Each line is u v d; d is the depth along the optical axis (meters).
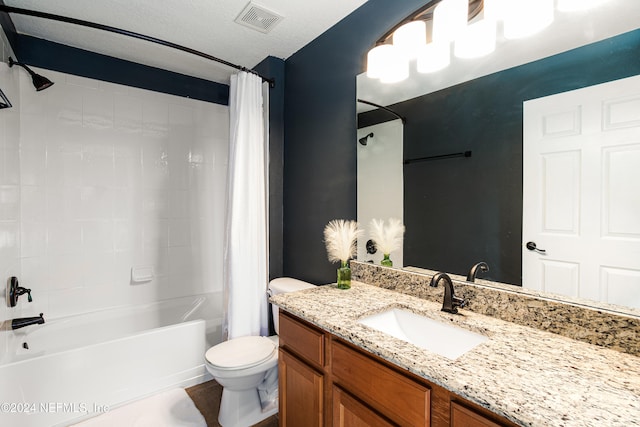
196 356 2.13
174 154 2.71
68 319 2.20
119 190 2.46
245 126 2.08
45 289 2.17
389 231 1.59
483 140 1.23
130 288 2.51
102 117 2.38
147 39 1.75
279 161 2.41
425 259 1.43
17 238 1.98
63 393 1.66
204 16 1.87
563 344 0.92
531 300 1.06
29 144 2.10
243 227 2.05
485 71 1.22
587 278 0.97
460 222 1.30
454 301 1.19
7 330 1.65
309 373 1.23
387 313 1.31
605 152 0.93
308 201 2.18
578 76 0.99
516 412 0.62
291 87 2.35
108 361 1.81
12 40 1.93
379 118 1.66
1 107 1.50
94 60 2.34
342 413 1.07
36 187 2.13
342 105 1.89
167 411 1.75
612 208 0.92
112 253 2.44
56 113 2.20
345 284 1.57
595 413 0.61
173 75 2.70
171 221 2.70
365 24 1.75
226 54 2.34
